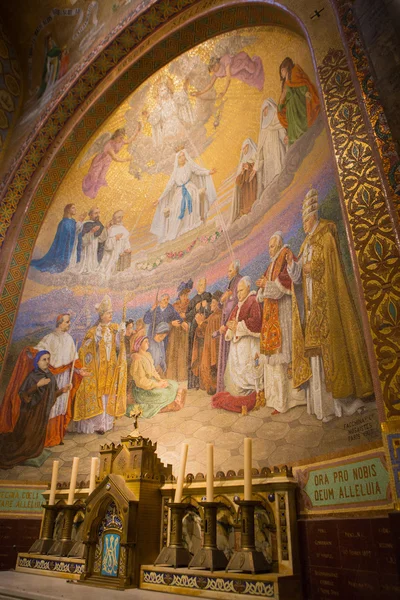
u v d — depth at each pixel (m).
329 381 3.19
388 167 2.54
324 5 3.69
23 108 7.62
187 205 5.62
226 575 2.72
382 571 2.38
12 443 5.29
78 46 6.96
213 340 4.57
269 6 4.54
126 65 6.21
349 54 3.09
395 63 2.69
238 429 3.92
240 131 5.18
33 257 6.32
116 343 5.48
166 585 2.96
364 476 2.65
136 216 6.12
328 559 2.70
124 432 4.88
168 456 4.32
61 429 5.27
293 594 2.63
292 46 4.53
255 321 4.16
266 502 3.04
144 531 3.30
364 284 2.43
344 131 2.92
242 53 5.22
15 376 5.62
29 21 7.52
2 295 5.92
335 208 3.52
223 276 4.77
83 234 6.38
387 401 2.15
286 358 3.70
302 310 3.65
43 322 5.95
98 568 3.36
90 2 6.93
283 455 3.41
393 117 2.59
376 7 2.94
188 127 5.86
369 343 2.31
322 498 2.91
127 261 5.93
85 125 6.58
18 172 6.61
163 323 5.19
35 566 3.83
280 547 2.86
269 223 4.36
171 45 5.88
